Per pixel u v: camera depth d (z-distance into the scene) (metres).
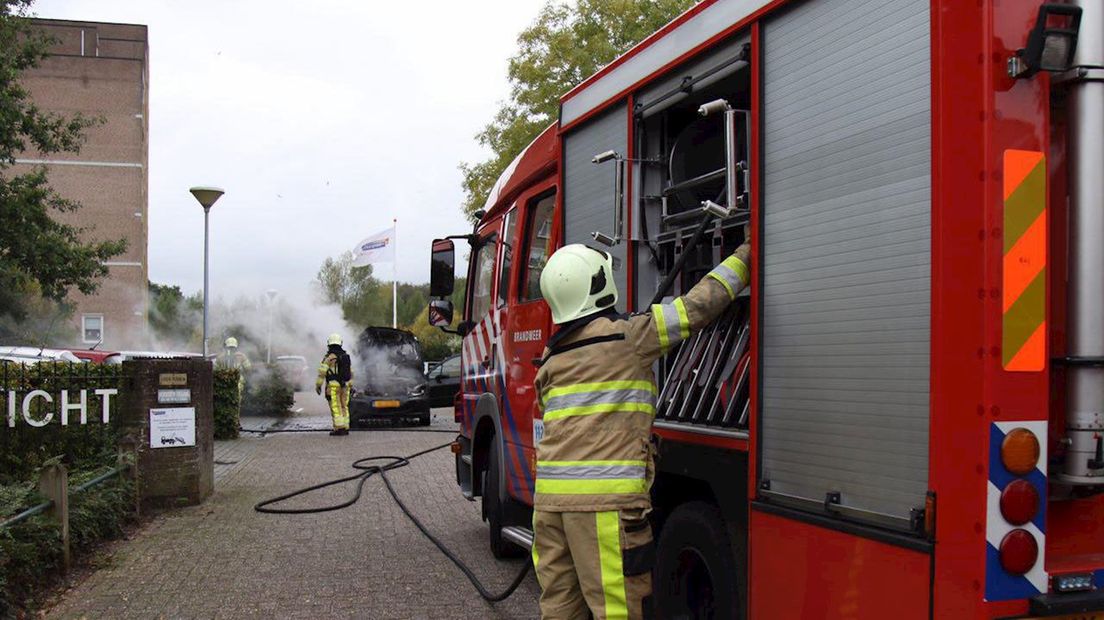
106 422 8.32
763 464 3.21
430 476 11.57
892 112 2.65
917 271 2.54
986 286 2.43
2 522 5.52
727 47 3.55
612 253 4.50
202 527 8.15
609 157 4.27
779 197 3.16
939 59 2.49
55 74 47.91
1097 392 2.53
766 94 3.26
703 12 3.71
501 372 6.61
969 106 2.46
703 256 4.02
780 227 3.15
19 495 6.12
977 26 2.47
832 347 2.87
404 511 8.81
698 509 3.86
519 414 6.13
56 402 7.98
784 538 3.06
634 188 4.29
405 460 12.70
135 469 8.32
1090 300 2.52
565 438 3.47
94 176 48.09
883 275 2.66
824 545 2.86
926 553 2.45
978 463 2.43
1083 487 2.68
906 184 2.59
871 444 2.69
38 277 21.34
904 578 2.53
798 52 3.09
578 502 3.39
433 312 7.80
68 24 48.09
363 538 7.77
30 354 16.03
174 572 6.52
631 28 20.44
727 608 3.56
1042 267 2.48
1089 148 2.51
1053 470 2.56
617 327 3.50
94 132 48.19
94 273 22.44
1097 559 2.69
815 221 2.97
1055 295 2.56
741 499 3.46
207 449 9.73
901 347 2.58
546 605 3.59
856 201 2.78
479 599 5.88
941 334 2.45
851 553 2.74
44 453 7.76
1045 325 2.49
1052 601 2.47
